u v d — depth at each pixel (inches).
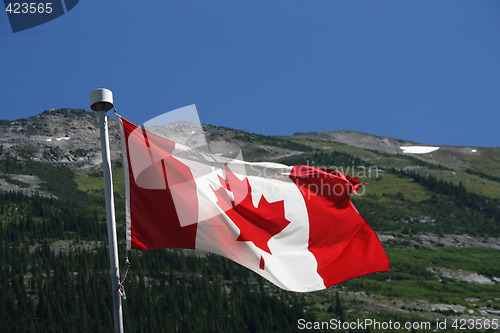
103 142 635.5
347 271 868.6
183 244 730.8
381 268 889.5
